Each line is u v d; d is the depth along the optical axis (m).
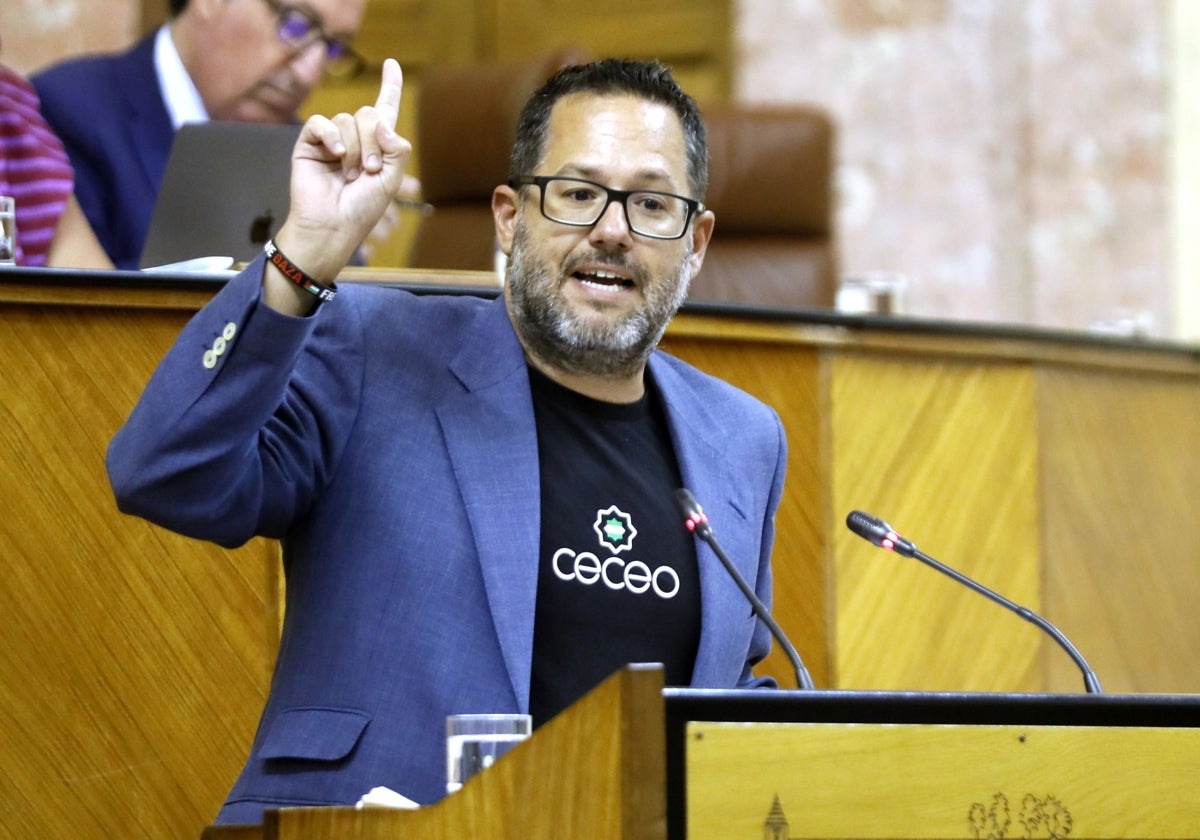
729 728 4.84
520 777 4.78
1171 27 18.92
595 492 6.88
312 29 12.06
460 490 6.64
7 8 19.56
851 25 19.23
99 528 7.89
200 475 5.94
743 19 19.33
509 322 7.09
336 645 6.41
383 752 6.25
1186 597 12.18
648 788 4.53
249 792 6.27
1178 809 5.33
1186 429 12.38
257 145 10.02
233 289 6.00
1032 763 5.18
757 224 13.14
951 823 5.05
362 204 6.11
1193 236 18.92
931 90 19.14
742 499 7.28
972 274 19.11
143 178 11.64
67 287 7.89
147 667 7.92
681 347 9.47
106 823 7.80
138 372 8.02
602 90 7.02
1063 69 19.00
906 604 10.34
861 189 19.25
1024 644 10.95
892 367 10.39
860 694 5.01
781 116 13.34
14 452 7.82
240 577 8.08
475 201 12.69
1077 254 18.97
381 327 6.91
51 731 7.76
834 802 4.92
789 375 9.88
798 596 9.84
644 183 6.91
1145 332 14.02
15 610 7.77
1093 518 11.52
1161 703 5.37
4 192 10.62
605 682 4.61
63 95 11.62
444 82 12.90
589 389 7.10
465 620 6.47
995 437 10.92
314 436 6.56
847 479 10.11
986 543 10.82
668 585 6.80
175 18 12.12
